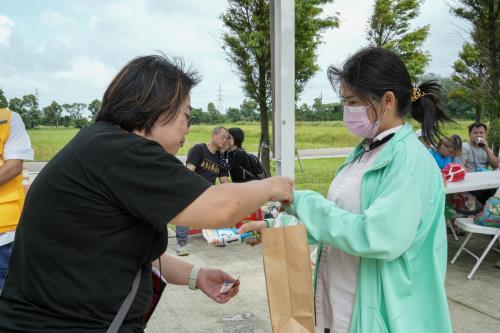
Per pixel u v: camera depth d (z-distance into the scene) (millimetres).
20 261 1210
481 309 3508
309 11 9156
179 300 3711
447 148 5523
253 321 3314
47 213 1148
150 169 1147
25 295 1178
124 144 1157
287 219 1528
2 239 2553
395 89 1573
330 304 1716
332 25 9516
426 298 1554
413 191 1451
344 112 1676
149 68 1265
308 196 1598
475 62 9914
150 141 1197
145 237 1214
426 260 1554
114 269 1170
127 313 1211
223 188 1243
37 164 15695
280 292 1415
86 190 1131
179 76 1303
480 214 4305
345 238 1457
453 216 4523
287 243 1420
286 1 3559
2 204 2561
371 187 1562
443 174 4547
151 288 1353
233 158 5438
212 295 1695
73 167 1146
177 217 1161
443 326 1513
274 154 3818
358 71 1584
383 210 1417
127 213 1169
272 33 3836
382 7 13781
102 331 1171
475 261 4680
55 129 27219
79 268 1144
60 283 1143
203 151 5438
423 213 1520
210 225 1192
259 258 4816
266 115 9031
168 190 1146
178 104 1283
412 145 1541
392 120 1622
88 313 1156
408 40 13938
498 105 9617
